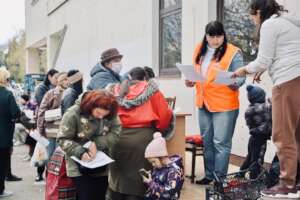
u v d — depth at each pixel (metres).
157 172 4.07
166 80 9.01
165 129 4.67
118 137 4.09
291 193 3.65
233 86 5.20
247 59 6.95
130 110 4.39
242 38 7.08
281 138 3.71
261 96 5.25
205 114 5.54
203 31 7.72
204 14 7.68
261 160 5.21
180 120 5.71
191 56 8.08
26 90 17.44
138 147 4.34
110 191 4.53
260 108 5.19
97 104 3.84
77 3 15.28
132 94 4.40
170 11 9.17
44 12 21.30
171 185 3.97
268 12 3.91
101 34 12.77
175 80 8.66
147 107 4.40
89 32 13.96
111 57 5.10
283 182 3.70
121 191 4.41
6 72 6.00
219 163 5.38
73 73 5.70
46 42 22.14
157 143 4.00
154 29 9.59
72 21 16.08
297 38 3.70
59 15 18.17
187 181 6.02
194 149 6.00
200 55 5.46
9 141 6.08
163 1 9.50
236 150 6.88
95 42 13.36
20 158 9.36
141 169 4.32
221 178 3.84
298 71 3.68
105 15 12.41
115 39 11.67
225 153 5.36
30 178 7.45
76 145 3.88
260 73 4.27
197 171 6.57
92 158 3.87
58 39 20.52
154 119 4.38
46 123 5.89
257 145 5.30
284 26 3.71
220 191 3.78
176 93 8.62
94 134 3.98
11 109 6.00
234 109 5.33
